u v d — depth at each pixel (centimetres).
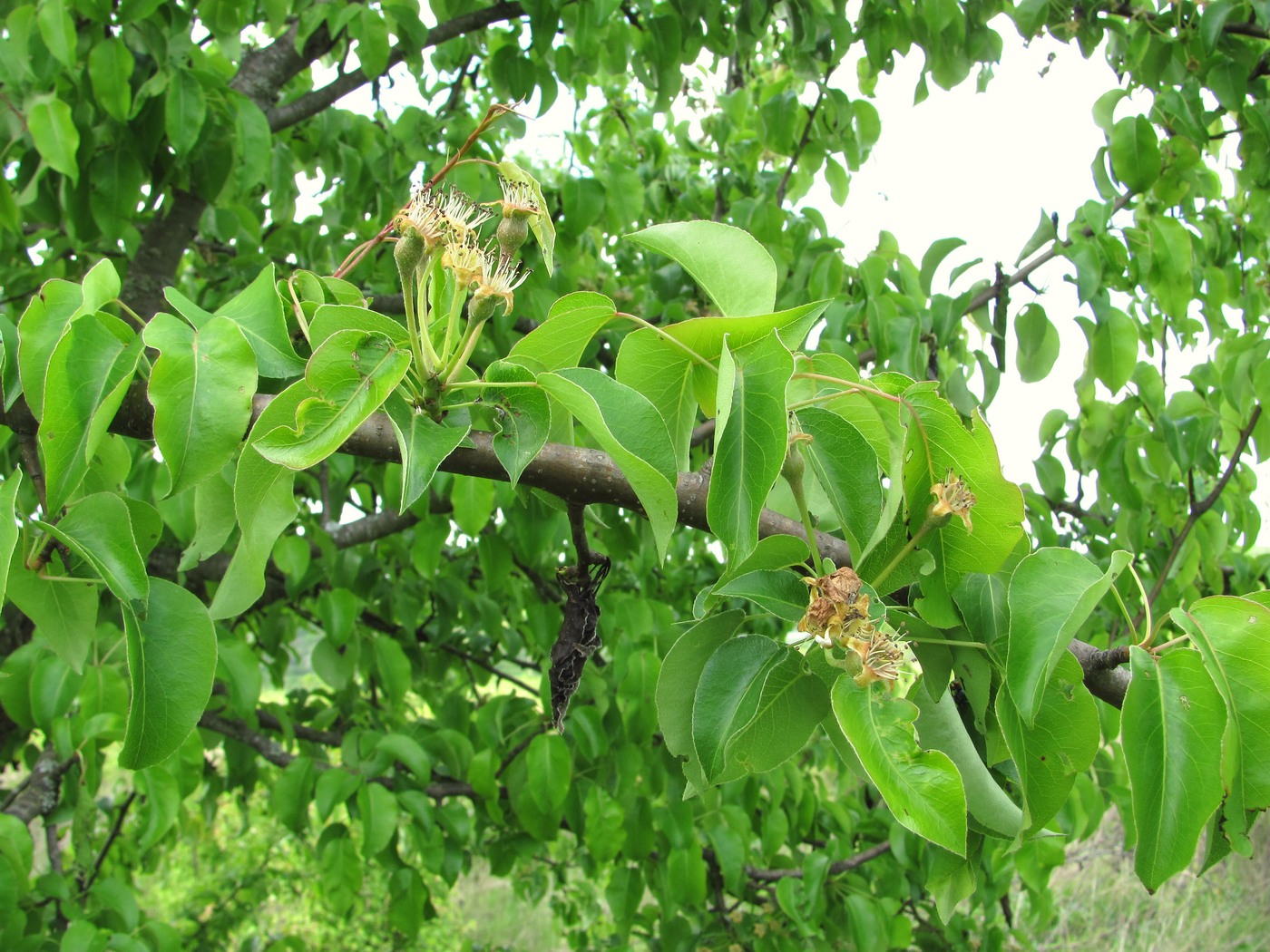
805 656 91
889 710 79
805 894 265
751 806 292
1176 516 271
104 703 194
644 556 329
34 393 85
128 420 99
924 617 98
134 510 98
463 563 334
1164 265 242
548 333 92
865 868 332
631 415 84
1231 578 307
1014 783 115
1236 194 325
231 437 83
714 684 92
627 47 305
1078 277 214
